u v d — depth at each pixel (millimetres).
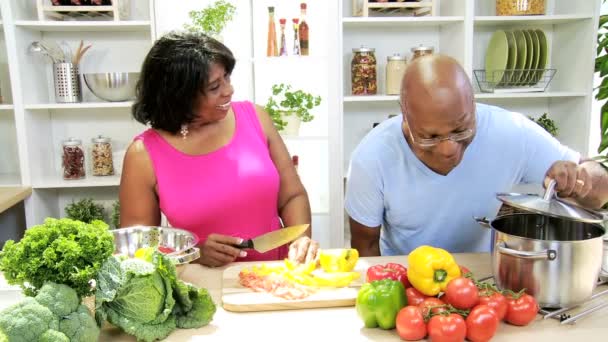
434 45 2836
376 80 2676
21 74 2496
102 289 914
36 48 2496
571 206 1027
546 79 2861
